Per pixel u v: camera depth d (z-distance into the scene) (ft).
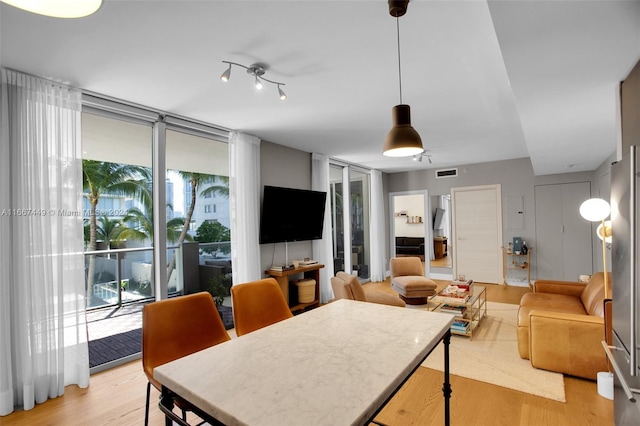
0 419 7.25
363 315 5.70
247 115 11.59
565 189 19.60
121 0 5.45
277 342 4.44
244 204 13.46
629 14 4.94
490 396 7.89
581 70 6.84
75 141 8.76
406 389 8.32
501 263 21.20
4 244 7.58
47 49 6.97
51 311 8.16
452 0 5.58
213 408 2.90
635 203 4.79
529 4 4.72
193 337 6.00
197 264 13.43
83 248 8.84
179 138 12.80
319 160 18.12
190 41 6.81
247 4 5.65
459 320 12.23
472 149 17.74
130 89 9.17
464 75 8.63
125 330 12.03
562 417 6.98
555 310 10.73
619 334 5.61
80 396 8.20
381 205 23.86
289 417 2.69
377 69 8.23
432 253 25.40
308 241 17.49
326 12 5.91
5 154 7.64
